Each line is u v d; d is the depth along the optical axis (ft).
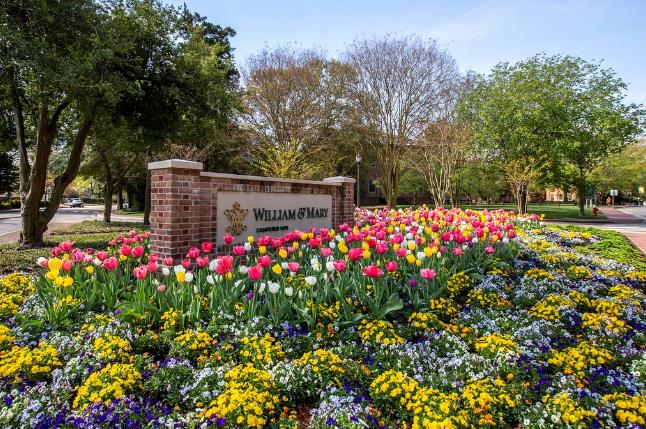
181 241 17.72
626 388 9.93
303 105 87.71
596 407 8.88
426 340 12.51
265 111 87.97
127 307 13.12
